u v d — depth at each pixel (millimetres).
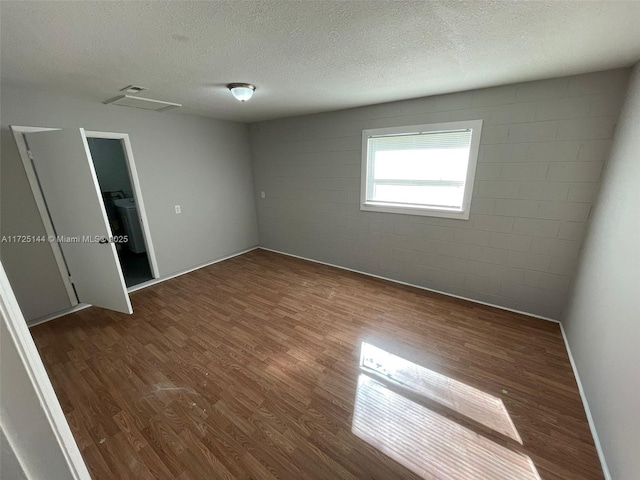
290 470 1437
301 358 2254
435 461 1471
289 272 4086
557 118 2307
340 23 1377
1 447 441
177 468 1450
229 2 1174
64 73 2047
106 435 1629
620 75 2027
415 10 1262
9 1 1125
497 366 2131
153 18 1299
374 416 1729
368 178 3588
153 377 2066
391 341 2449
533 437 1586
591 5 1213
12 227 2576
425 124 2941
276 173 4547
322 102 3102
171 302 3217
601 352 1660
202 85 2402
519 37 1538
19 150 2523
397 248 3564
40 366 478
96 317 2910
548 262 2607
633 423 1205
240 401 1850
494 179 2691
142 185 3494
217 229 4504
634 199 1540
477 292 3082
